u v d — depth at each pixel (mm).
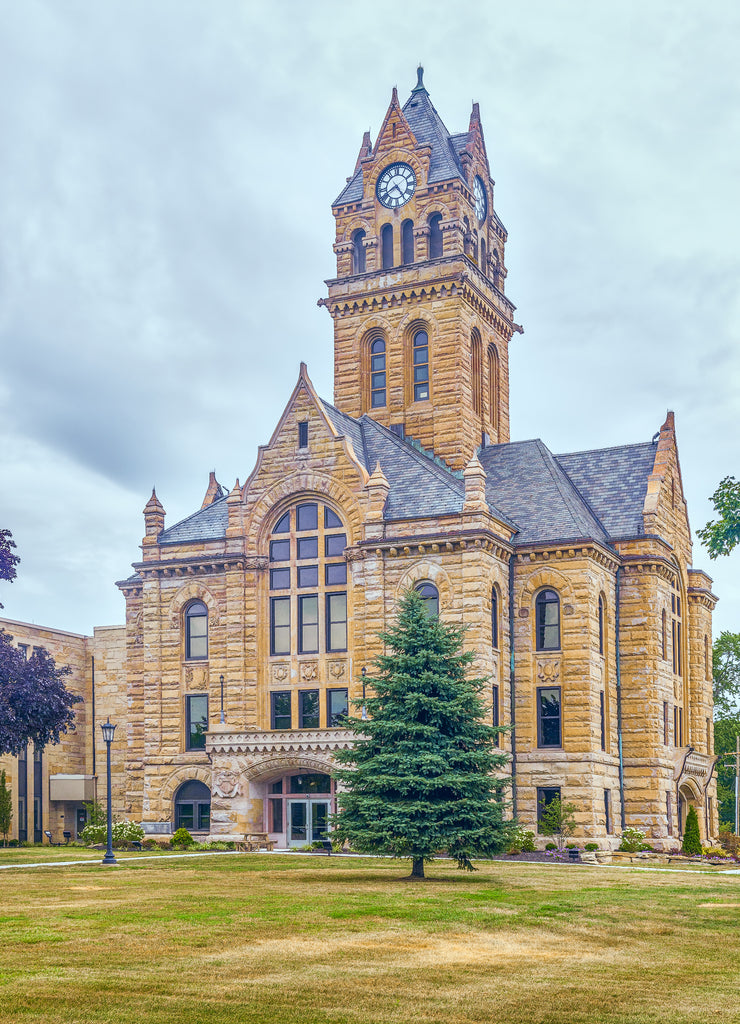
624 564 72562
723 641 103812
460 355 78188
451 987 24750
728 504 39312
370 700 48688
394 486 68688
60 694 56031
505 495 73688
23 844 77250
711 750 82812
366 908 35469
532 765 67000
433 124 83875
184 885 41625
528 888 42375
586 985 25250
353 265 83000
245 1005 22797
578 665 67000
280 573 69875
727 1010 23219
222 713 68938
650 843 69562
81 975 25062
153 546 72562
